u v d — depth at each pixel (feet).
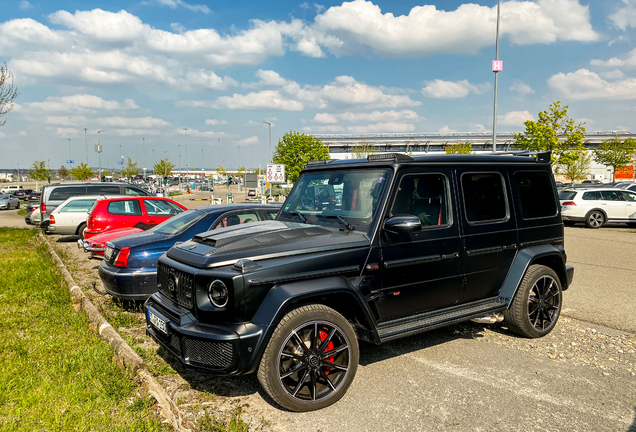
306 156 171.42
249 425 9.89
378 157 12.98
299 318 10.16
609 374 12.69
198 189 288.92
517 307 14.92
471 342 15.31
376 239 11.68
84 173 242.17
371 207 12.20
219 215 20.12
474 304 14.06
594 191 55.42
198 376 12.57
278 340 9.91
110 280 18.17
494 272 14.42
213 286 10.06
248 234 11.76
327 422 10.07
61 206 43.16
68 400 10.69
